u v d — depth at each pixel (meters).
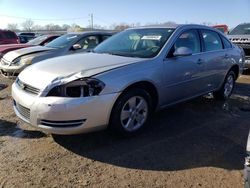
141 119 4.77
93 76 4.14
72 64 4.57
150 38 5.34
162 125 5.22
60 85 4.04
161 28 5.58
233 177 3.66
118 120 4.39
